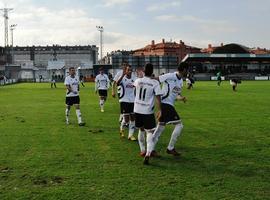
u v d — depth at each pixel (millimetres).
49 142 11625
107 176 7891
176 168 8539
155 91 9344
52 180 7648
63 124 15641
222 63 91938
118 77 12523
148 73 9445
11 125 15359
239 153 10023
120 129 13750
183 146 10969
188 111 20297
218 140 11852
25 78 93250
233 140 11844
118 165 8797
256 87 48094
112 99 30172
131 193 6852
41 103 26453
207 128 14297
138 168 8531
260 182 7504
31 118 17703
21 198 6648
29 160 9281
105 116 18422
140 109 9422
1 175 8016
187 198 6598
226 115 18391
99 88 20906
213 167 8609
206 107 22469
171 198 6598
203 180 7629
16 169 8461
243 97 30688
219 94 34656
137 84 9453
